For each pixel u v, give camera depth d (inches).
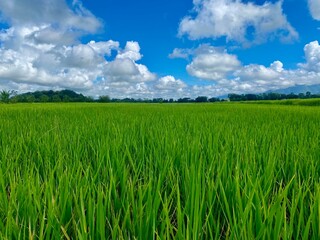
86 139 168.9
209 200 73.8
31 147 151.8
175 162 119.0
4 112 504.7
